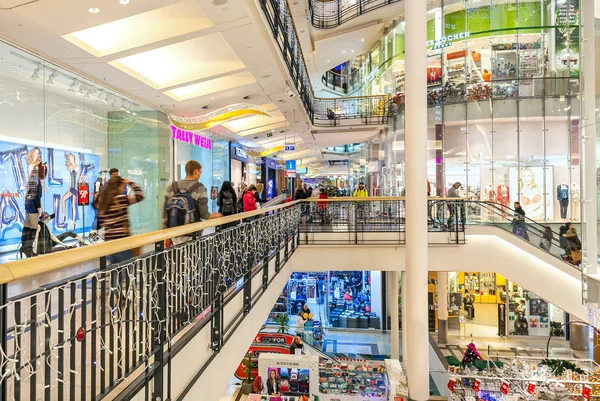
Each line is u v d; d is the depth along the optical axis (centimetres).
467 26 1253
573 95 1170
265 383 714
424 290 615
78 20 384
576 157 1164
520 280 760
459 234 793
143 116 777
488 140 1201
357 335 1274
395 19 1475
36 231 557
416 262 613
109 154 742
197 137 1025
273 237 554
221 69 636
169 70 636
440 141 1243
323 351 1105
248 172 1523
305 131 1396
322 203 845
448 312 1226
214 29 479
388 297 1302
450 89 1234
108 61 498
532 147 1183
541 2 1202
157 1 367
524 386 602
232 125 1105
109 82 589
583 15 421
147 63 605
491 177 1197
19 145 543
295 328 1221
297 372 710
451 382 643
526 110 1185
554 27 1183
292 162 1554
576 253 716
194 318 267
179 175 916
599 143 411
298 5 1248
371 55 1850
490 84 1202
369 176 1833
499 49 1215
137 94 659
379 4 1386
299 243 819
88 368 215
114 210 336
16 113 540
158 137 786
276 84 744
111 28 469
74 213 650
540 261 744
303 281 1378
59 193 617
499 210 812
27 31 403
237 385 898
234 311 360
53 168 606
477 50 1232
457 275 1232
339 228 831
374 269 816
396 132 1388
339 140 1742
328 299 1358
